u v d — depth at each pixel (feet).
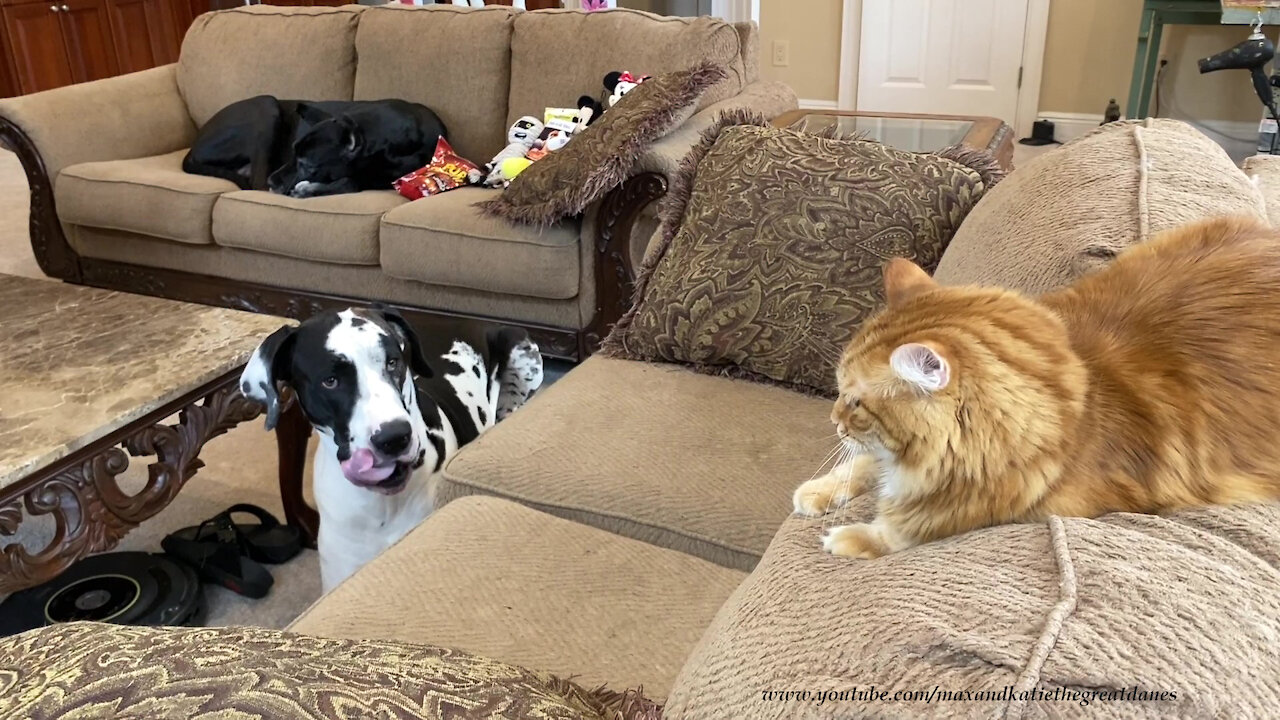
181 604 5.79
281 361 5.22
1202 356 2.60
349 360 5.04
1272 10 10.58
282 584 6.38
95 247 11.00
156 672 1.86
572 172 8.16
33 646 2.08
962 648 1.81
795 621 2.17
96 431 5.20
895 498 2.81
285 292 10.20
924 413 2.55
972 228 4.43
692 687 2.27
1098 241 3.33
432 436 5.88
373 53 10.98
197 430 5.92
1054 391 2.50
